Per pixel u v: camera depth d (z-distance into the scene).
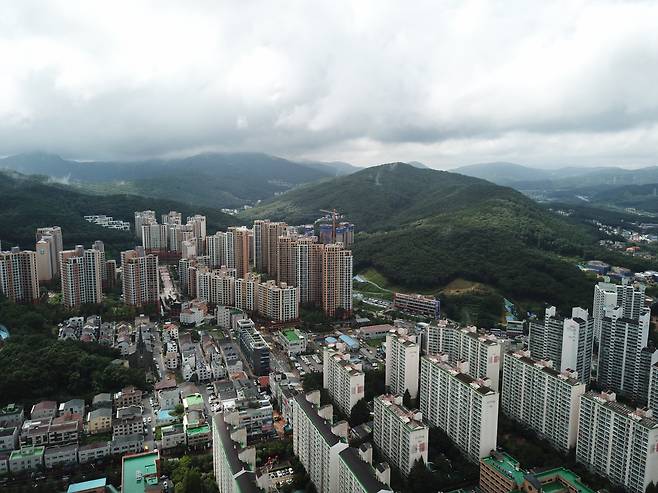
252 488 198.00
